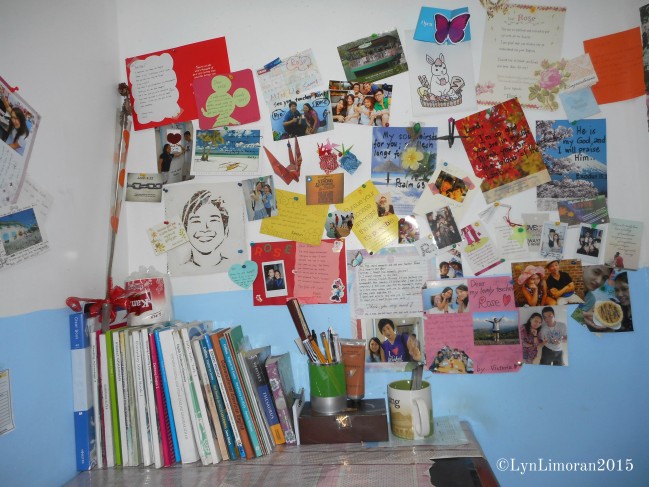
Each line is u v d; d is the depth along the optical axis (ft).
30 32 3.36
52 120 3.54
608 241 4.17
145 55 4.55
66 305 3.61
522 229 4.23
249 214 4.43
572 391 4.16
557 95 4.24
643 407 4.10
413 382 3.87
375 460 3.36
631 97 4.15
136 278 4.32
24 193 3.23
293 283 4.36
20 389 3.11
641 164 4.12
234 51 4.48
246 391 3.68
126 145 4.44
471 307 4.24
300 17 4.43
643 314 4.12
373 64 4.36
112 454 3.66
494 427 4.20
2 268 3.02
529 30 4.26
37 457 3.22
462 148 4.29
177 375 3.66
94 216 4.04
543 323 4.19
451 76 4.31
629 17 4.15
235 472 3.37
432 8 4.31
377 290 4.30
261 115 4.45
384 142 4.33
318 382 3.83
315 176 4.37
